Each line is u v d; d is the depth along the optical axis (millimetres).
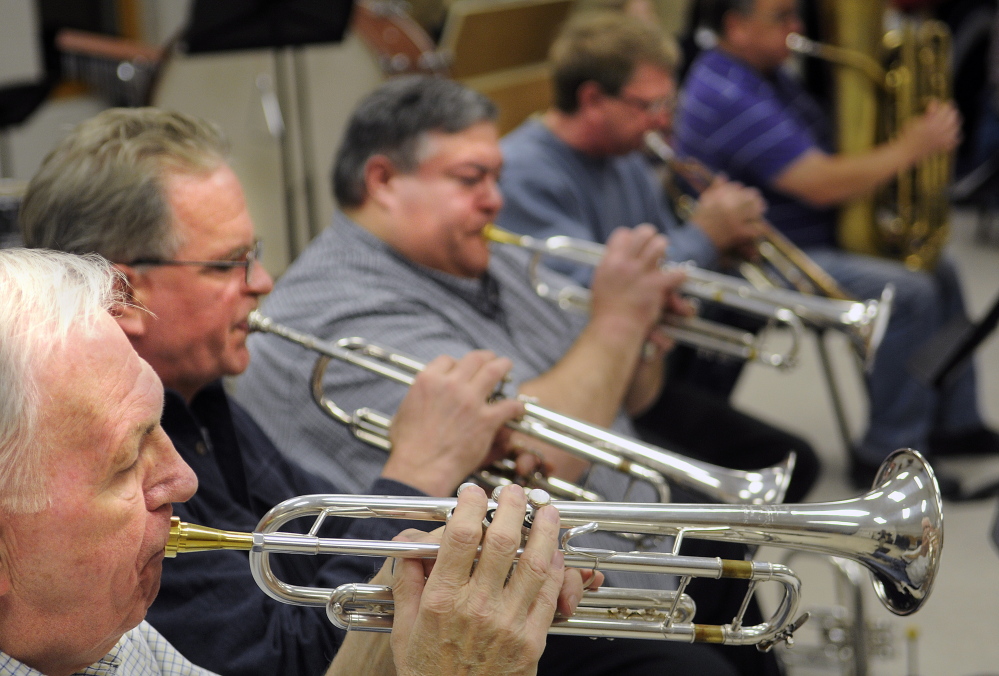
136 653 875
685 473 1329
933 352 2186
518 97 3928
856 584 1746
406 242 1643
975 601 2373
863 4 3000
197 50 2854
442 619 808
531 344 1861
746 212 2404
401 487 1181
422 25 4945
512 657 821
